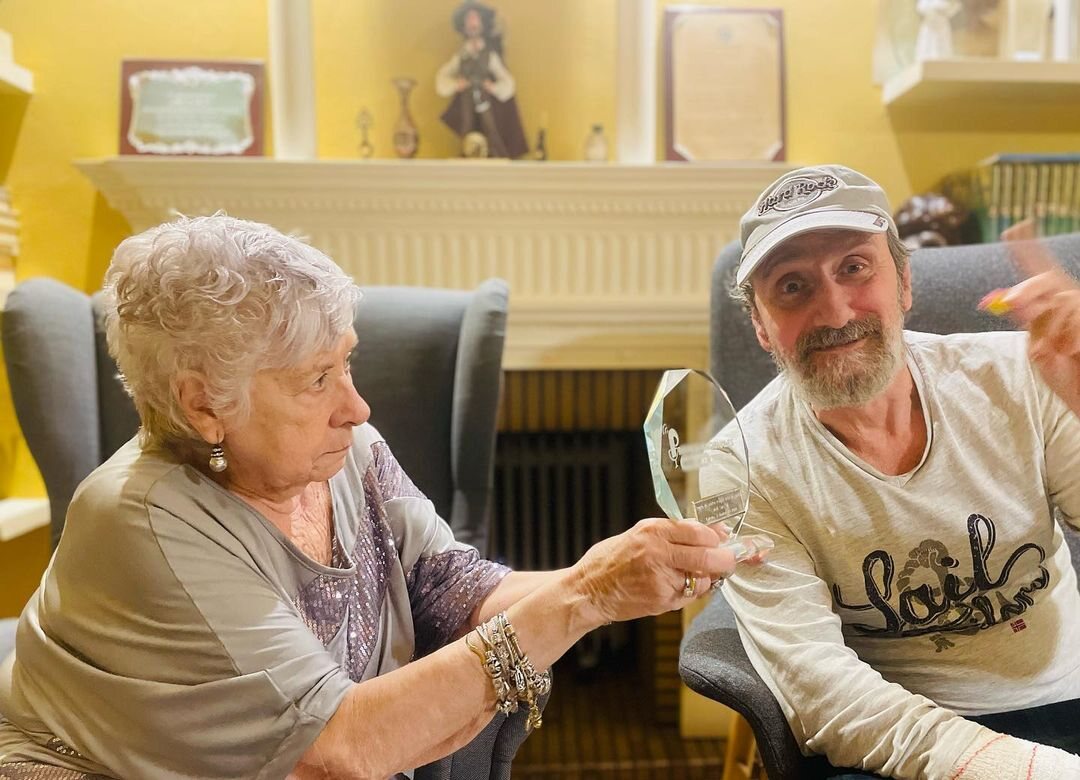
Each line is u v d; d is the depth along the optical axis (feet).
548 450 6.40
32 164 5.42
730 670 2.82
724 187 5.10
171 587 2.20
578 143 5.57
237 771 2.21
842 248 2.67
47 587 2.42
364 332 4.56
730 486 2.46
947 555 2.76
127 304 2.26
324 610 2.62
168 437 2.42
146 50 5.36
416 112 5.52
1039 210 4.57
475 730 2.44
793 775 2.67
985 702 2.79
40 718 2.35
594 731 5.97
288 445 2.38
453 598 3.11
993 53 5.15
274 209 5.19
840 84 5.43
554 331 5.49
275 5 5.07
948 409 2.76
